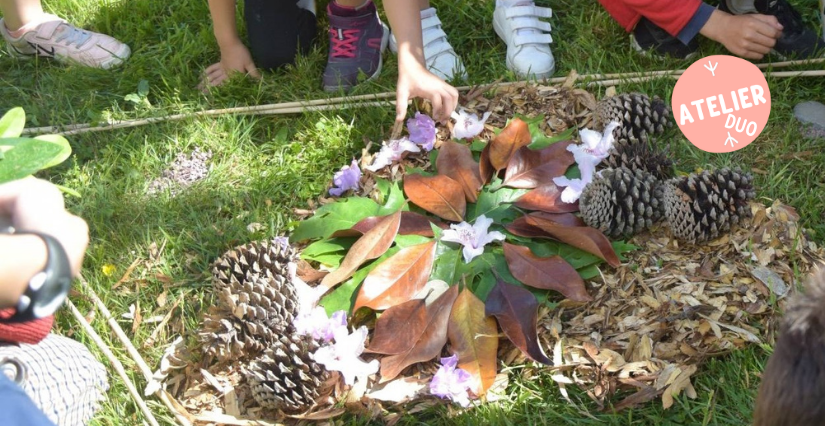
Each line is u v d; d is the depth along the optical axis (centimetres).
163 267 200
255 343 173
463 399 159
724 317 170
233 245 204
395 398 165
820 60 224
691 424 156
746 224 186
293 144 226
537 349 165
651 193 185
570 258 182
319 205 211
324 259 190
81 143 235
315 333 169
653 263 182
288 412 166
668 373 160
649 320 171
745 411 155
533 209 191
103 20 275
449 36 256
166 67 257
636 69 234
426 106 223
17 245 85
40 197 98
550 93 228
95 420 169
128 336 187
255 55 249
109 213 212
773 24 217
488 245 188
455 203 193
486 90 232
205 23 271
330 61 244
